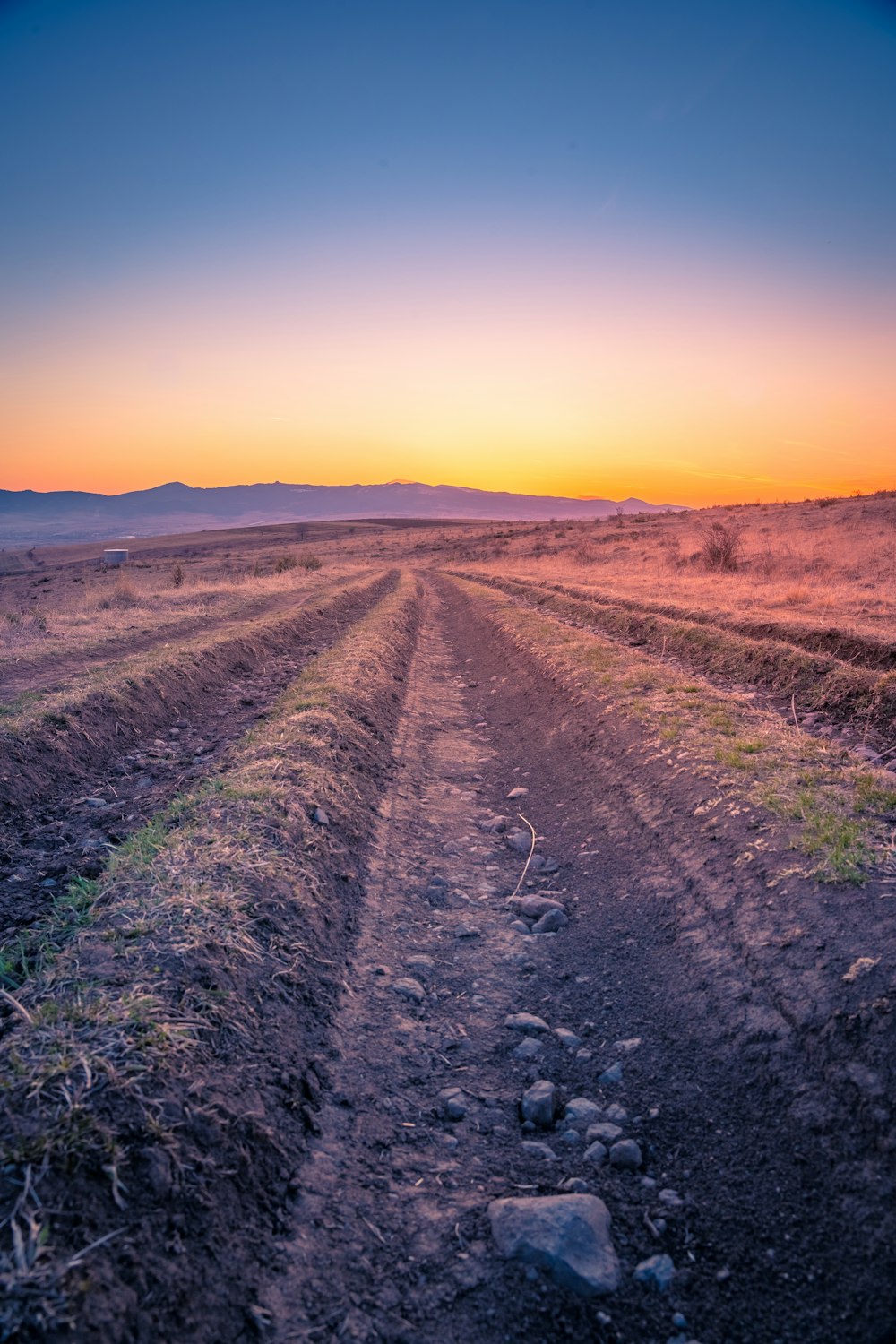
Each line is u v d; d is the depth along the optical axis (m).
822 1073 3.19
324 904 5.07
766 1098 3.28
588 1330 2.44
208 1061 3.14
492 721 11.94
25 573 81.75
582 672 11.44
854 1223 2.62
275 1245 2.64
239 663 15.61
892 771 6.67
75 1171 2.39
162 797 7.59
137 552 134.12
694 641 13.38
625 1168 3.12
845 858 4.45
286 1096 3.29
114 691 10.51
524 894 5.95
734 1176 2.98
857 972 3.49
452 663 18.12
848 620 13.22
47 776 8.03
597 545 56.59
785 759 6.57
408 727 11.18
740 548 32.88
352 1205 2.90
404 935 5.21
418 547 83.19
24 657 14.16
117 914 4.21
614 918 5.27
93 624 20.11
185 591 30.95
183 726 11.04
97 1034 3.03
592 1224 2.77
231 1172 2.74
